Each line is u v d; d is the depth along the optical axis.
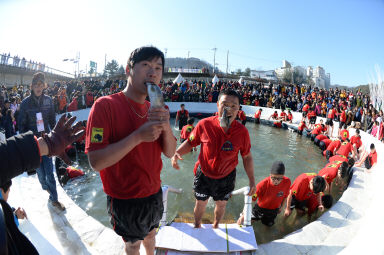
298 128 11.73
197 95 20.20
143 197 1.59
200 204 2.82
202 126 2.68
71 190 5.05
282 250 2.58
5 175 0.88
